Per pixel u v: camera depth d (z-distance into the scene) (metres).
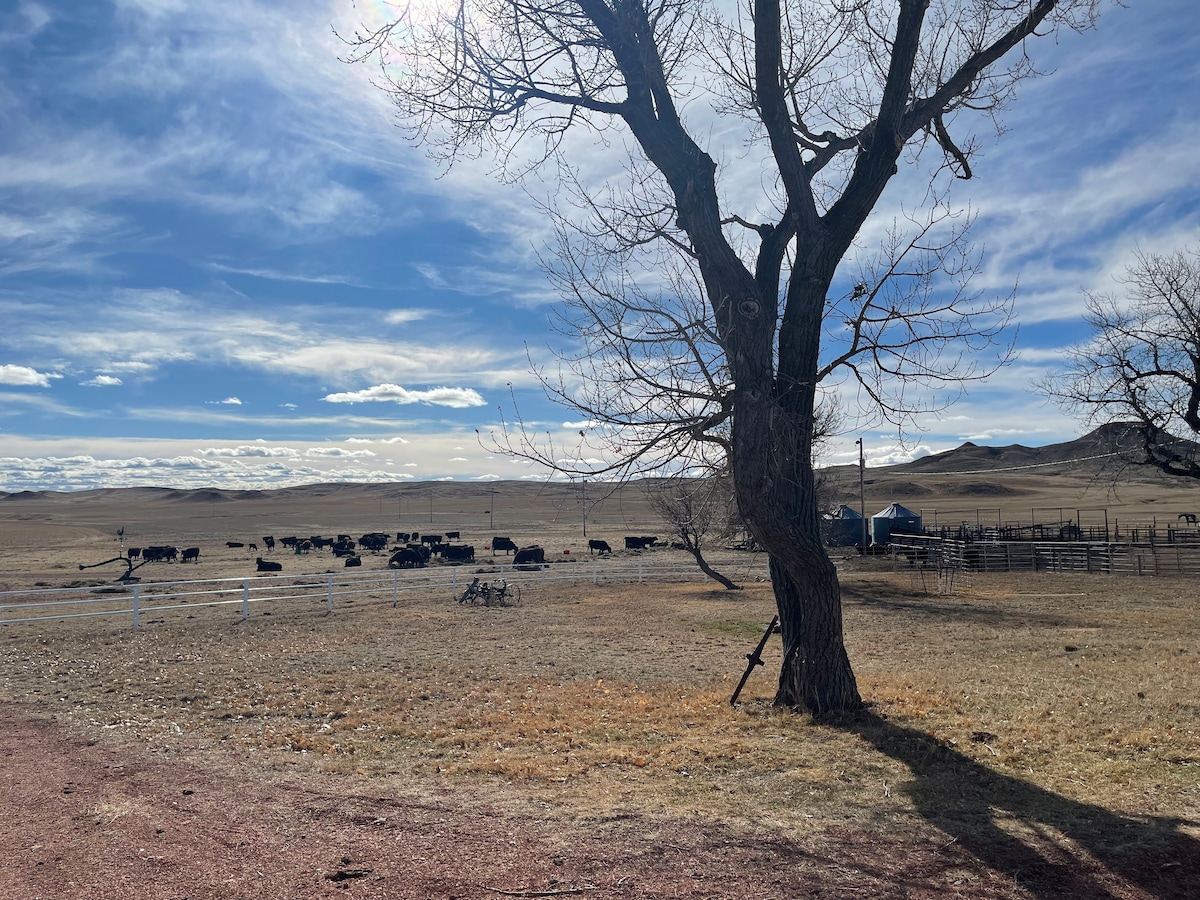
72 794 6.66
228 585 33.28
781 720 9.07
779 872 4.94
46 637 18.23
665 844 5.38
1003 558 36.34
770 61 9.00
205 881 4.86
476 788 6.71
